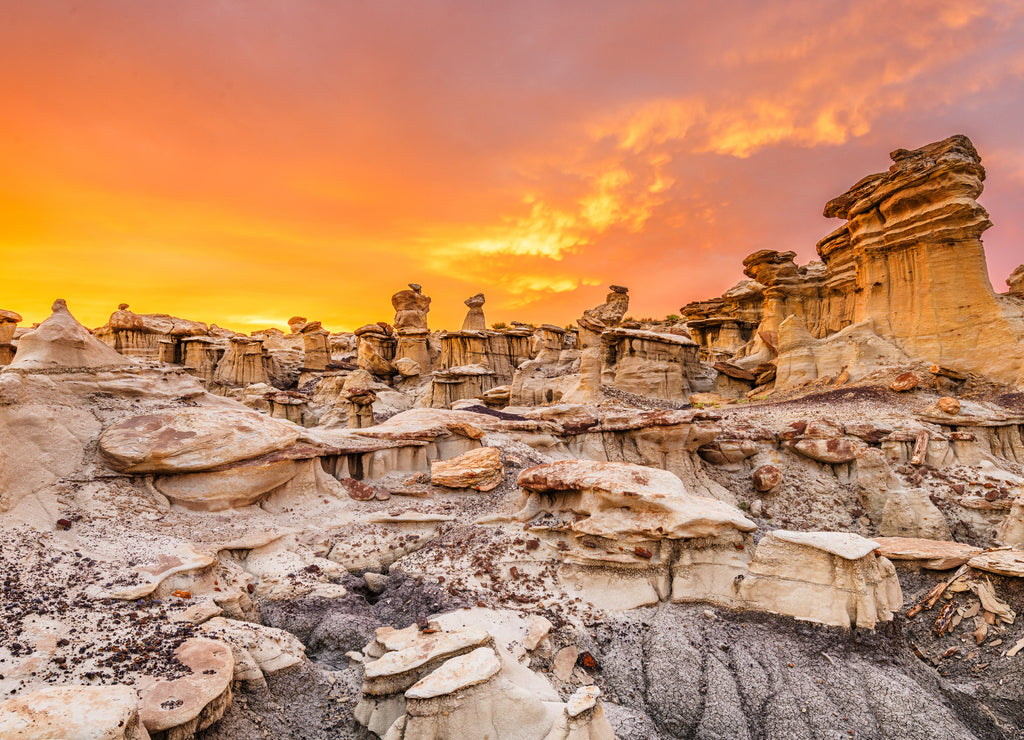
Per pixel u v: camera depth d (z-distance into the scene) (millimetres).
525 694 9992
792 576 14742
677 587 15586
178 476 16266
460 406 38938
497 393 50531
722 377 48500
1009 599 14828
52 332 17047
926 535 20984
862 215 38188
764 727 11984
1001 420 26047
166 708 8078
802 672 13086
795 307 51844
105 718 6902
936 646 14695
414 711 9242
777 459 26875
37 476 14023
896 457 25062
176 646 9914
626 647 13930
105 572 11680
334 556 16656
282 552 15594
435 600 14508
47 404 15766
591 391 37719
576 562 16359
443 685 9461
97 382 17547
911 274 35688
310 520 17859
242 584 13602
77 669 8703
